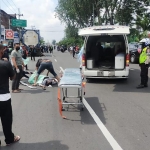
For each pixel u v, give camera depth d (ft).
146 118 18.93
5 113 13.74
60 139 14.98
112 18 117.19
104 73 33.63
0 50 13.62
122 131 16.20
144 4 117.80
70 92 28.58
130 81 36.11
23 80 36.94
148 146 13.92
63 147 13.85
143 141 14.60
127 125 17.37
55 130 16.49
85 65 34.30
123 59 33.40
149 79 37.78
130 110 21.16
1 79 13.14
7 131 13.99
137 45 66.64
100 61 38.65
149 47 30.86
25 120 18.56
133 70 49.24
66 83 18.94
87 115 19.75
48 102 23.94
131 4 117.29
